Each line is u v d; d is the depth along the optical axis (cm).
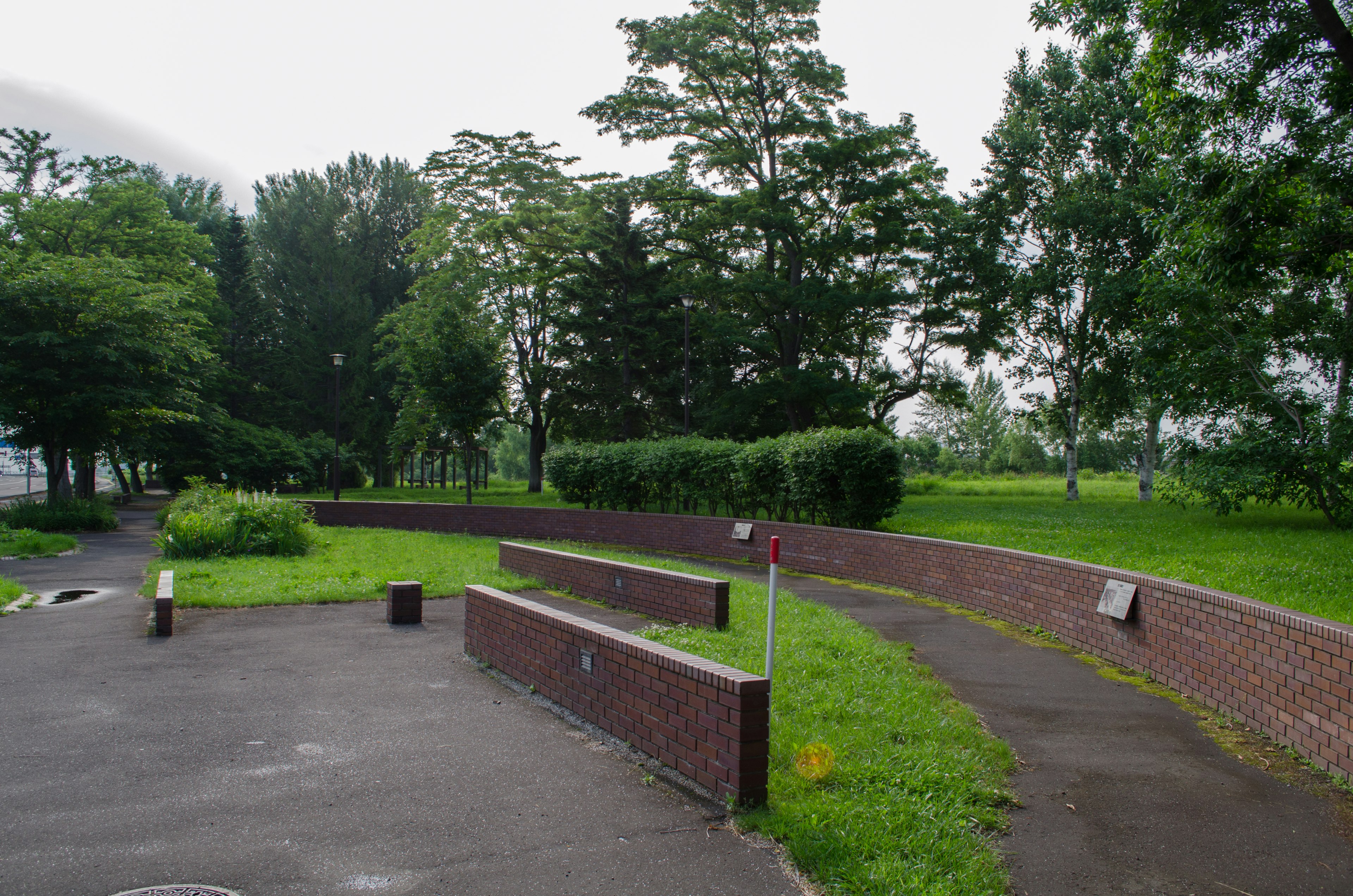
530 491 4484
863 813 407
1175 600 679
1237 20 1306
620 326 3866
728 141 3672
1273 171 1277
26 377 2402
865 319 3797
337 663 750
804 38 3438
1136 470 6750
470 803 436
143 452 3491
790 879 357
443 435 5191
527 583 1227
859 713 568
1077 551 1466
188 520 1569
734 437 3800
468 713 594
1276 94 1379
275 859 371
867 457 1648
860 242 3547
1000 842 399
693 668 459
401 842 390
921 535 1812
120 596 1141
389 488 5769
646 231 4012
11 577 1342
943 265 3547
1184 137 1407
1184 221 1406
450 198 3894
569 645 599
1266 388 1994
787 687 627
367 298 5584
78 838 391
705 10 3462
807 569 1515
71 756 503
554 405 4100
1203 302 2002
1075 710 620
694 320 3734
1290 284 2027
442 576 1315
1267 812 438
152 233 3750
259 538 1611
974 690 675
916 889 339
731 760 426
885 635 894
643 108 3500
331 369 5462
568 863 370
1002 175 3475
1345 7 1300
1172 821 426
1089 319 3369
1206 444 2106
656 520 1966
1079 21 1462
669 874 360
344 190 6112
